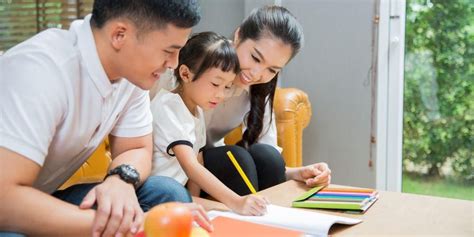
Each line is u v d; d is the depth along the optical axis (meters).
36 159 0.81
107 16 0.87
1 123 0.79
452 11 2.05
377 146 2.17
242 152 1.44
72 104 0.89
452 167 2.11
